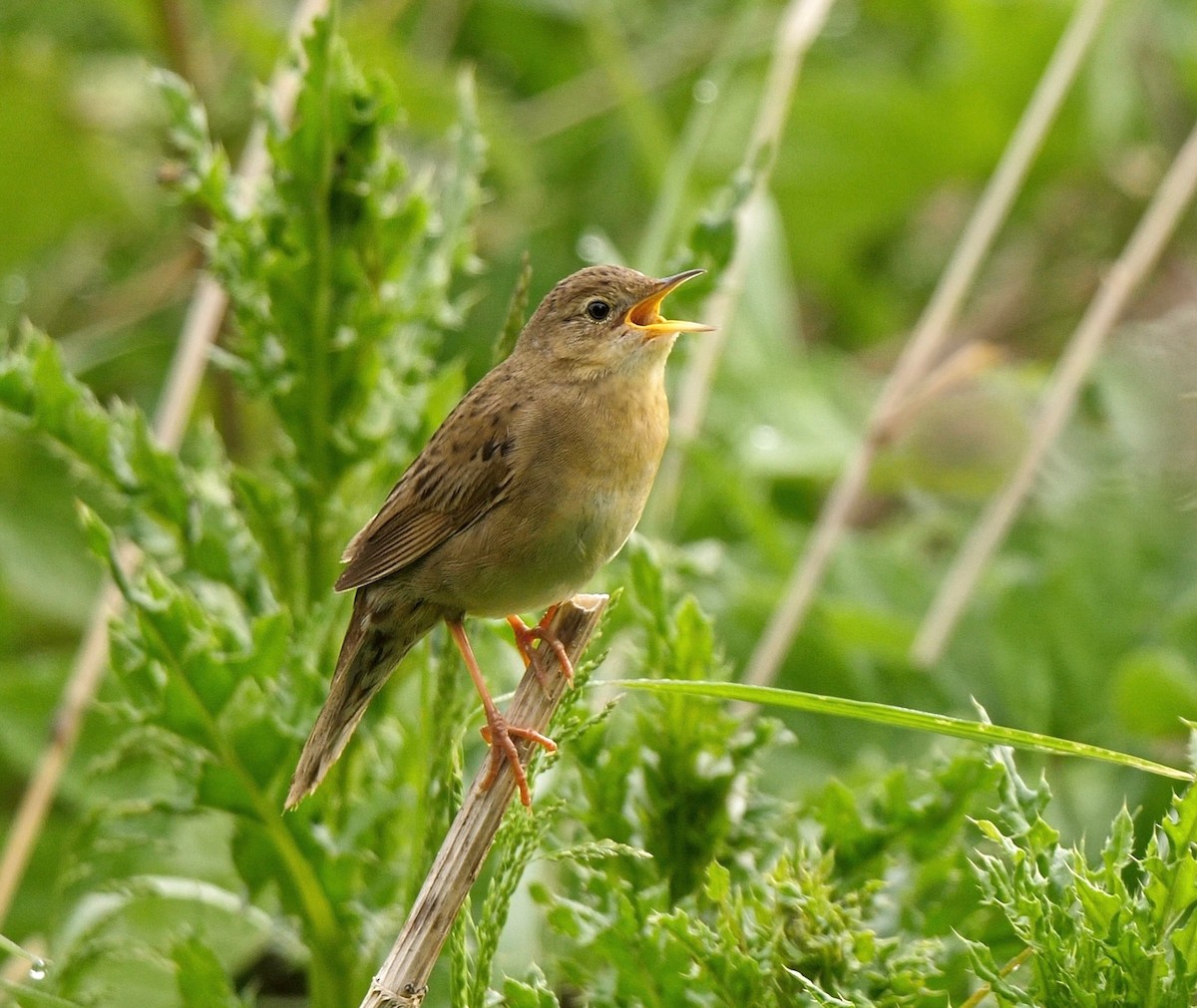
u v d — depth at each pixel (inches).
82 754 462.9
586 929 290.0
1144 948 254.8
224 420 538.3
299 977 456.8
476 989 271.9
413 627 350.6
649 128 542.9
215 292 448.1
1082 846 273.4
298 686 328.5
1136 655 444.5
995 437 565.0
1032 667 480.4
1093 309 494.3
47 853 451.5
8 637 530.9
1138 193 613.9
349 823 329.7
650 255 460.4
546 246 607.8
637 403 359.6
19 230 592.1
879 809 319.3
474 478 345.7
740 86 613.9
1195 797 251.9
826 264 633.0
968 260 499.5
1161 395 517.0
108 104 603.2
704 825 323.9
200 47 601.6
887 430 470.6
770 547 466.0
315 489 355.9
